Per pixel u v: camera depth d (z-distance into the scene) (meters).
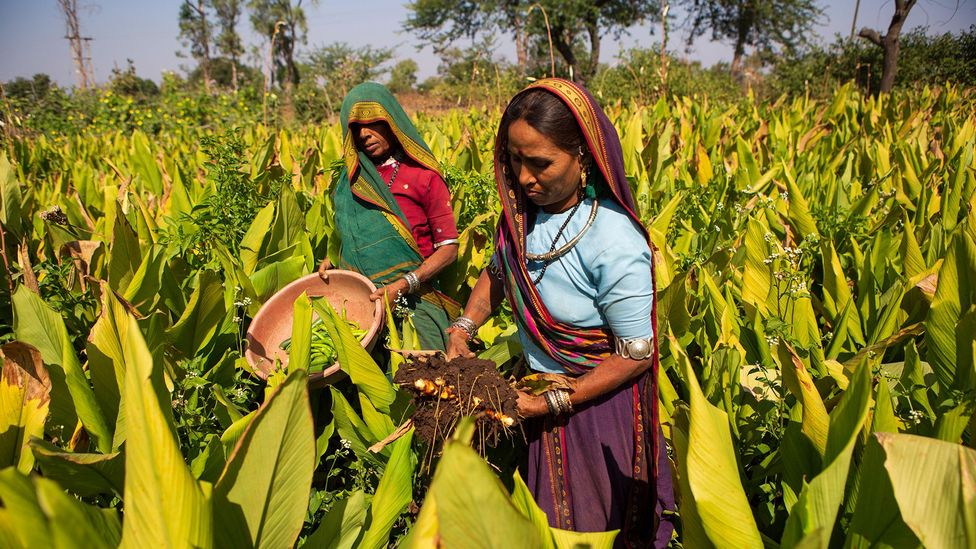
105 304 2.33
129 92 17.28
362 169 3.22
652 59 14.44
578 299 2.07
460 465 1.30
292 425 1.67
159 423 1.39
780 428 2.53
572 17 24.45
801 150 7.36
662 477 2.24
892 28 14.83
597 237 1.97
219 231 4.03
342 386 3.30
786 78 20.11
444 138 6.77
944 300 2.45
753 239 3.43
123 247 3.21
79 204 4.90
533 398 2.17
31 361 2.17
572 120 1.84
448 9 31.78
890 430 2.04
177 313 3.45
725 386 2.65
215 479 2.24
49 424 2.47
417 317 3.31
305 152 7.21
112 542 1.58
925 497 1.40
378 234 3.22
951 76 15.74
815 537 1.25
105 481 2.09
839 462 1.52
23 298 2.43
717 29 32.47
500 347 3.08
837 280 3.43
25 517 1.34
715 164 6.30
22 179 6.87
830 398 2.52
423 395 2.15
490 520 1.36
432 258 3.24
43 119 13.67
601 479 2.20
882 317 3.17
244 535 1.71
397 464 2.16
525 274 2.13
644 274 1.98
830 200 4.82
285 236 4.00
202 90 15.52
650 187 5.27
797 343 2.89
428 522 1.42
